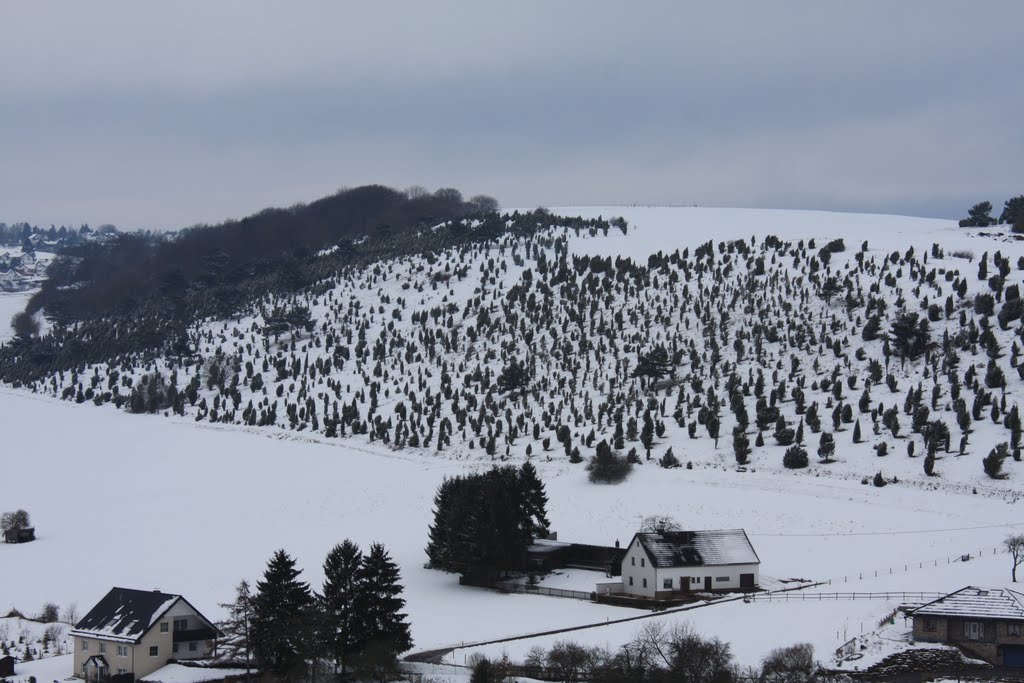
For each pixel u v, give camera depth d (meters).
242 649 117.31
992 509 166.00
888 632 113.62
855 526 164.00
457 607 138.12
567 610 134.25
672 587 138.50
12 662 117.69
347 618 111.94
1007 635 107.19
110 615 119.81
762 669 100.06
